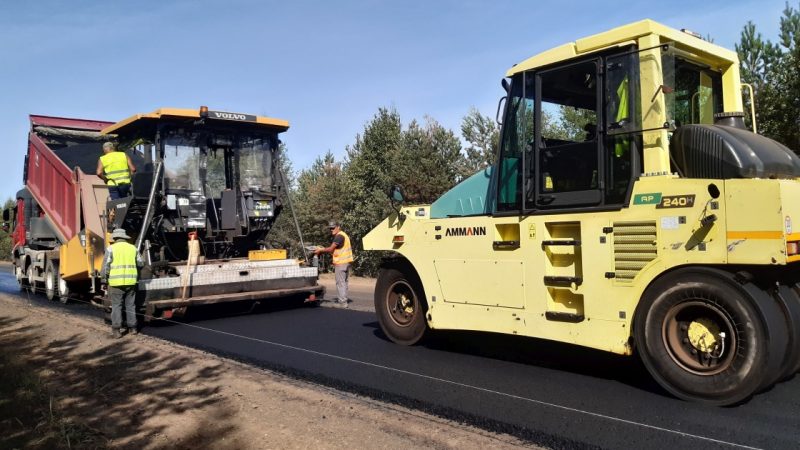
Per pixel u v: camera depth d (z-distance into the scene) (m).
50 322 9.67
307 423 4.55
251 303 10.26
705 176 4.57
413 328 6.98
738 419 4.21
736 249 4.29
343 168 19.89
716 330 4.48
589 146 5.19
